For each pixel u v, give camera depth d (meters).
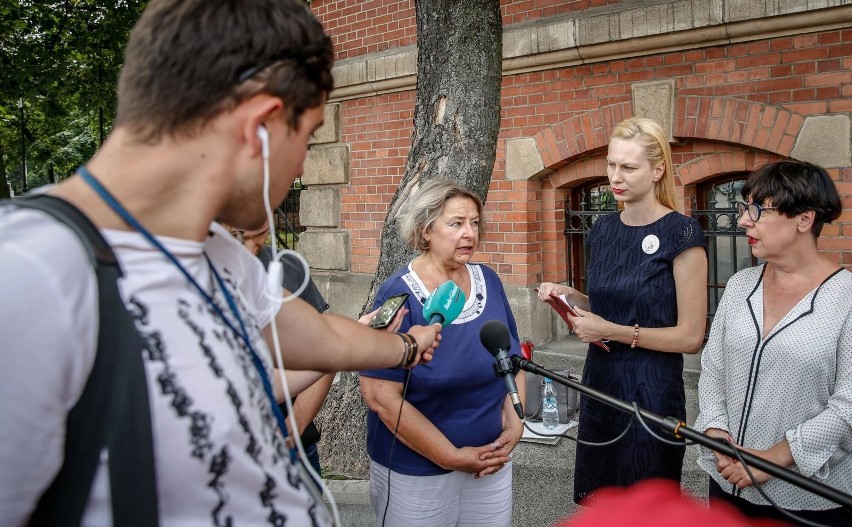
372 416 2.46
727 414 2.41
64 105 9.33
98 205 0.90
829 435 2.07
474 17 3.61
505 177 5.77
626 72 5.07
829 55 4.26
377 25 6.50
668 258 2.59
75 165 15.48
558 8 5.37
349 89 6.70
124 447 0.83
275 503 1.01
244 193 1.02
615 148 2.68
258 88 0.96
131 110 0.92
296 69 0.99
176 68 0.91
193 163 0.94
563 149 5.41
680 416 2.62
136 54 0.94
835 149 4.27
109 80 8.05
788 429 2.20
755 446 2.27
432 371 2.30
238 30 0.94
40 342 0.77
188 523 0.90
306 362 1.40
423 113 3.78
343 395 3.84
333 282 7.08
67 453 0.83
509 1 5.62
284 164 1.05
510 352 2.46
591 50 5.12
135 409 0.84
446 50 3.66
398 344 1.64
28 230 0.81
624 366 2.65
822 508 2.13
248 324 1.12
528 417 4.57
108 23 7.51
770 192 2.21
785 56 4.42
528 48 5.41
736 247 5.05
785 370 2.19
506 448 2.41
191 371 0.89
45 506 0.84
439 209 2.41
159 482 0.86
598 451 2.75
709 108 4.73
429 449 2.25
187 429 0.87
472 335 2.38
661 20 4.76
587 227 5.69
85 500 0.83
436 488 2.33
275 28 0.97
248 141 0.97
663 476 2.55
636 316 2.64
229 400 0.93
